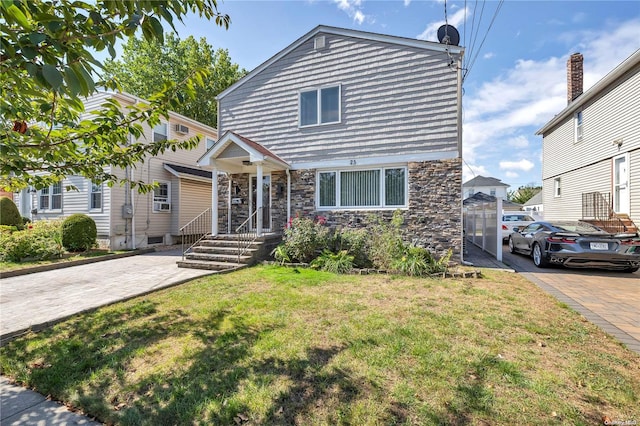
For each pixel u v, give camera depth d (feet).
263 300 15.75
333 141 30.94
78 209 40.37
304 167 32.09
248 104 34.99
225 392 8.08
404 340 10.84
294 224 28.22
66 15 5.55
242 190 35.50
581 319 13.23
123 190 39.37
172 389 8.31
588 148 42.34
